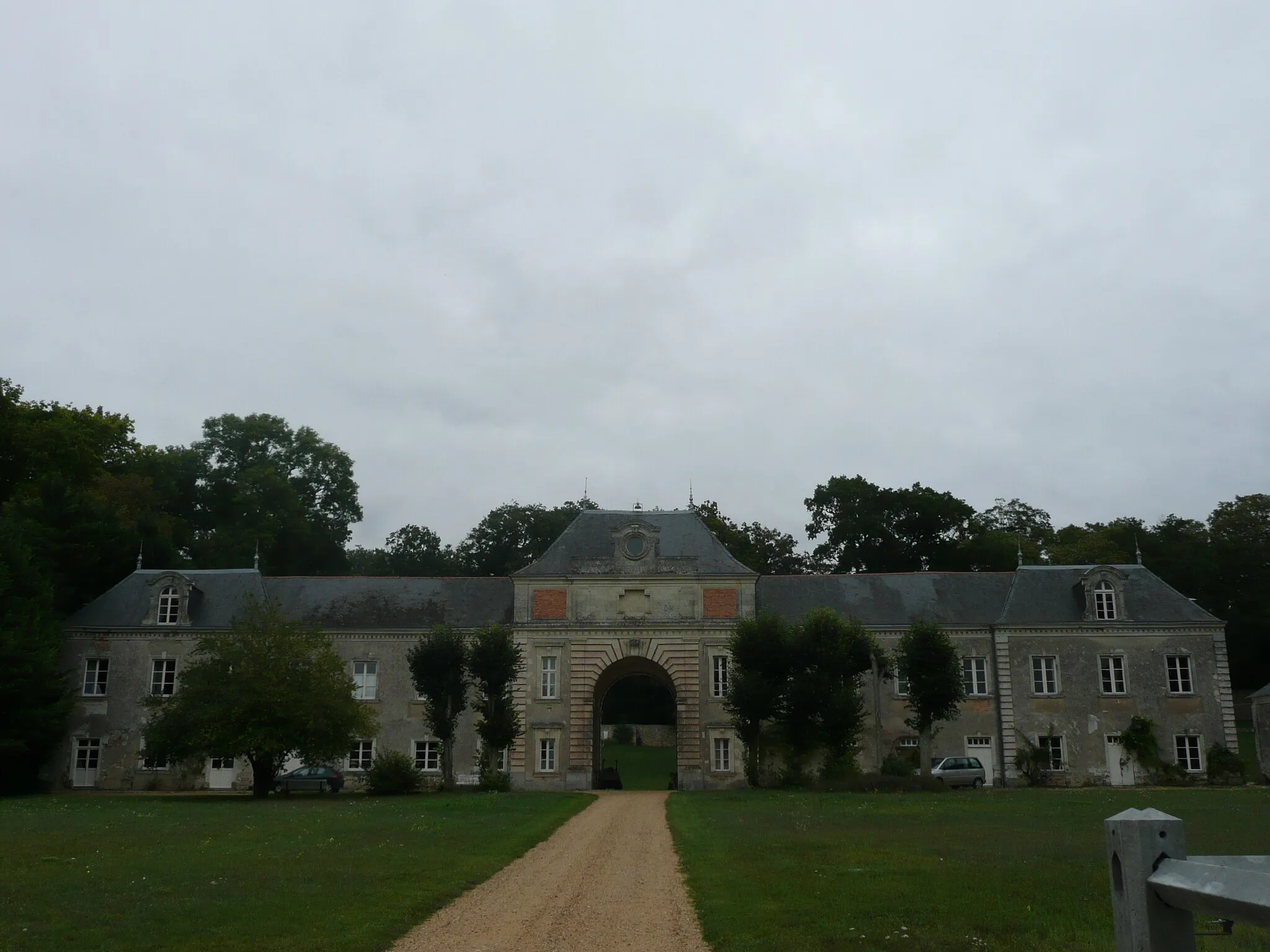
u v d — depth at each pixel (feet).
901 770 163.63
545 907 53.98
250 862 65.92
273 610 158.71
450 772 167.43
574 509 337.11
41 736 162.30
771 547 310.04
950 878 58.65
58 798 149.48
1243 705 244.63
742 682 168.25
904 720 181.37
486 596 192.95
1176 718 179.63
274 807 121.70
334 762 175.73
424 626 187.01
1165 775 175.83
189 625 183.83
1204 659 181.27
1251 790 156.25
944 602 190.19
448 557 333.21
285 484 291.79
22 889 54.08
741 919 48.42
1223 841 72.59
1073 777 177.88
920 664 162.09
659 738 291.79
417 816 105.91
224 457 314.14
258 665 150.51
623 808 121.29
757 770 170.81
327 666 154.51
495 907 53.78
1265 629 256.32
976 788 165.27
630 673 205.46
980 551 276.21
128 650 182.39
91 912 47.96
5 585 162.81
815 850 73.61
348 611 189.26
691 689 181.16
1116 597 184.75
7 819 102.22
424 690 168.25
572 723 180.24
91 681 181.88
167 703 157.58
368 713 159.84
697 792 155.12
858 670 168.25
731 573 185.78
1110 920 45.68
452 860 68.74
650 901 55.83
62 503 200.85
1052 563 279.08
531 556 326.65
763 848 75.82
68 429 228.43
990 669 183.93
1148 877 15.29
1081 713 180.34
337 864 65.46
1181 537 300.61
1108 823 16.29
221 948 41.78
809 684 163.84
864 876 60.39
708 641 183.11
